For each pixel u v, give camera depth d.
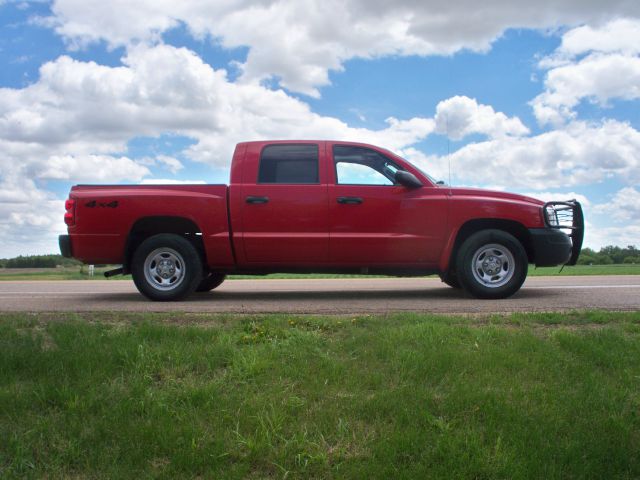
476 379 3.51
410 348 4.01
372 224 6.93
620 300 6.79
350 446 2.88
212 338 4.33
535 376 3.57
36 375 3.64
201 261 7.19
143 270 7.07
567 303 6.48
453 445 2.79
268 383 3.53
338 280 12.30
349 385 3.46
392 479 2.61
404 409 3.12
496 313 5.47
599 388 3.37
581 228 7.22
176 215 6.99
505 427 2.95
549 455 2.73
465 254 6.89
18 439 2.90
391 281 11.66
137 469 2.72
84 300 7.58
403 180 6.80
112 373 3.69
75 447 2.85
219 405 3.23
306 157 7.08
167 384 3.57
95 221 7.07
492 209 6.93
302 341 4.27
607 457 2.75
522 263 6.89
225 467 2.72
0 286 11.16
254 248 6.95
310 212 6.93
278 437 2.92
